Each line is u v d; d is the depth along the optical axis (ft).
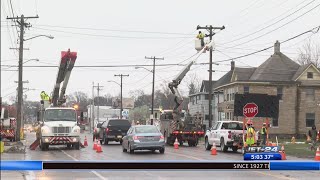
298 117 285.43
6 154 119.03
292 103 285.64
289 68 296.10
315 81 287.48
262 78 287.28
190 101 423.23
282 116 284.00
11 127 209.15
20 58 183.83
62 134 136.46
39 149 142.92
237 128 143.13
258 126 277.23
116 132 175.73
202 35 184.65
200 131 171.53
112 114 411.75
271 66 294.46
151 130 123.34
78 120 149.79
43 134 135.03
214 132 143.95
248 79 291.17
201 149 150.10
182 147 163.22
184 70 179.11
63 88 149.79
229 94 306.14
